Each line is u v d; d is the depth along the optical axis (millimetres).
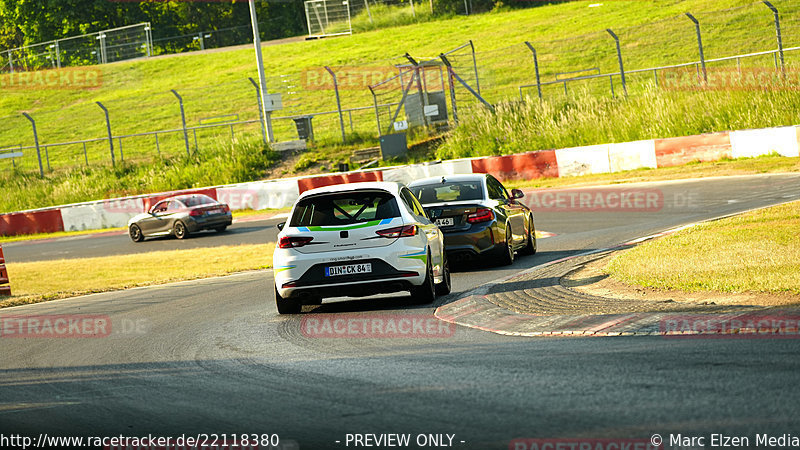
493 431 19266
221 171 143375
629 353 25953
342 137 150375
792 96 109688
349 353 29922
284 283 39625
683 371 23094
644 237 57188
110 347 36000
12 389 28625
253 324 38969
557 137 125562
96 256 91375
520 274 47281
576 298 37062
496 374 24750
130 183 148375
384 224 39375
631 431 18391
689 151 104312
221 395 25062
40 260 93062
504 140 130500
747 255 40344
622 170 108438
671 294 35094
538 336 30344
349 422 21000
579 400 21125
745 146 100875
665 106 121312
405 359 28047
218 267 69688
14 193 152250
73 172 158250
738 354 24469
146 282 64125
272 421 21734
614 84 182500
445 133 140500
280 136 185625
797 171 87188
